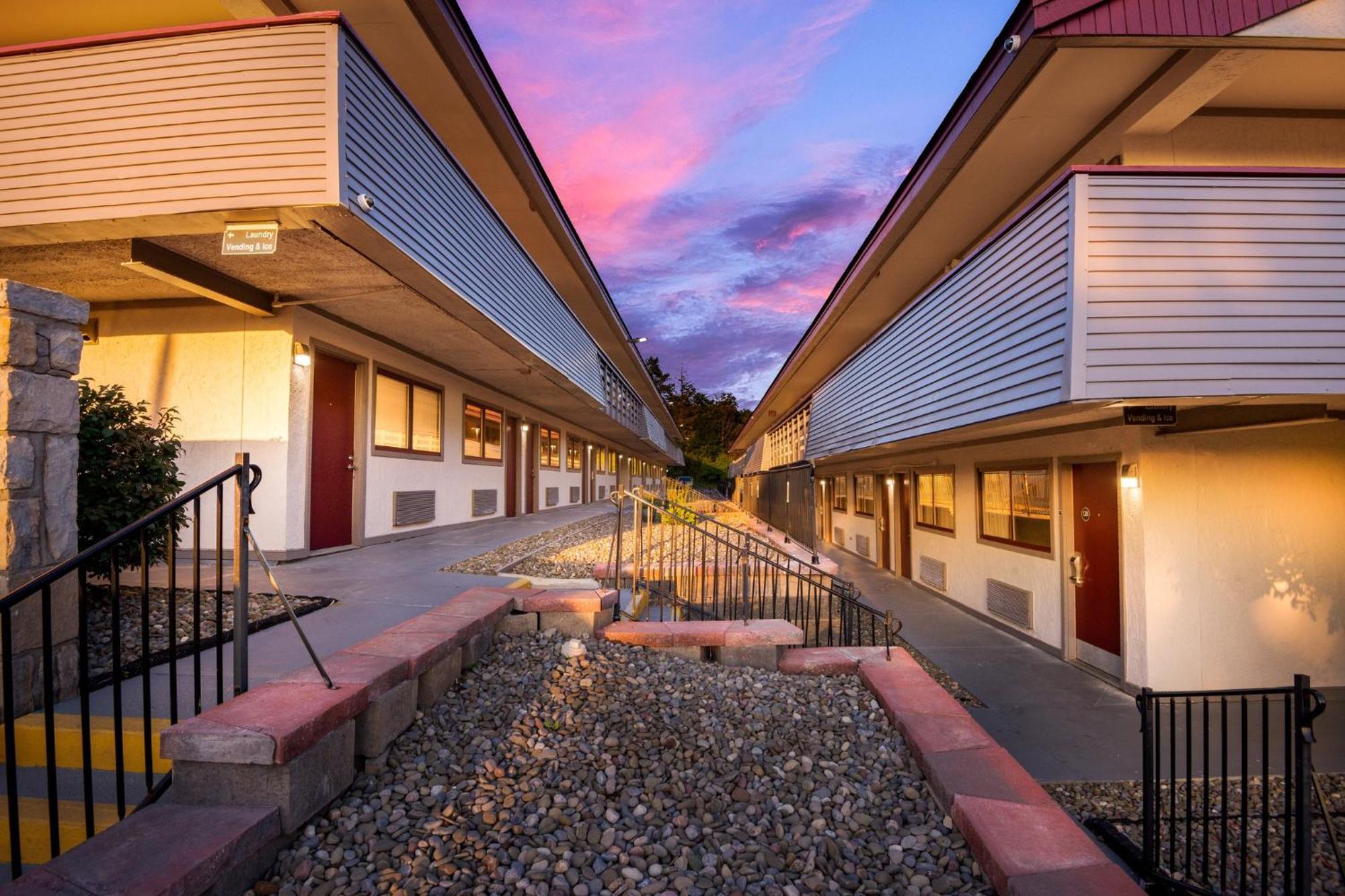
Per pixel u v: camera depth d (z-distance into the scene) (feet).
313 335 25.18
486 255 25.64
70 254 18.26
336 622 14.85
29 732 9.33
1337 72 17.57
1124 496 20.07
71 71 15.34
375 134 16.33
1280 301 13.93
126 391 24.38
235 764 7.76
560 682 13.62
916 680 14.82
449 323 27.81
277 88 14.67
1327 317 13.91
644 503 20.57
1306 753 9.21
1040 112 19.54
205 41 14.98
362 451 28.81
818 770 11.78
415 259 18.75
